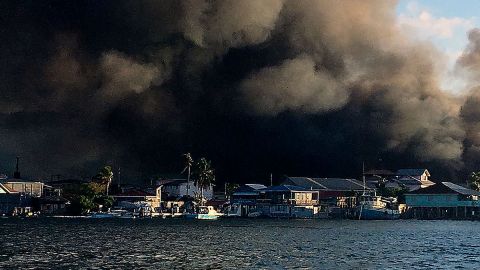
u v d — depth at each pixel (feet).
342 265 176.76
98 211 545.85
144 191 602.44
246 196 636.48
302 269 166.71
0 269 159.53
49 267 164.14
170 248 227.81
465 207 539.29
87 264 172.14
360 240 280.31
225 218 584.81
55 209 568.00
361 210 551.18
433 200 551.59
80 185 564.30
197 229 368.48
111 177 579.48
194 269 163.84
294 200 585.22
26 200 568.41
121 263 175.42
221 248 230.07
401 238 295.28
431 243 263.29
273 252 215.31
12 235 293.23
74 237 284.00
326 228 391.04
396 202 597.11
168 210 592.60
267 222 493.36
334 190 629.51
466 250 228.43
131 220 505.25
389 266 175.01
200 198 614.34
